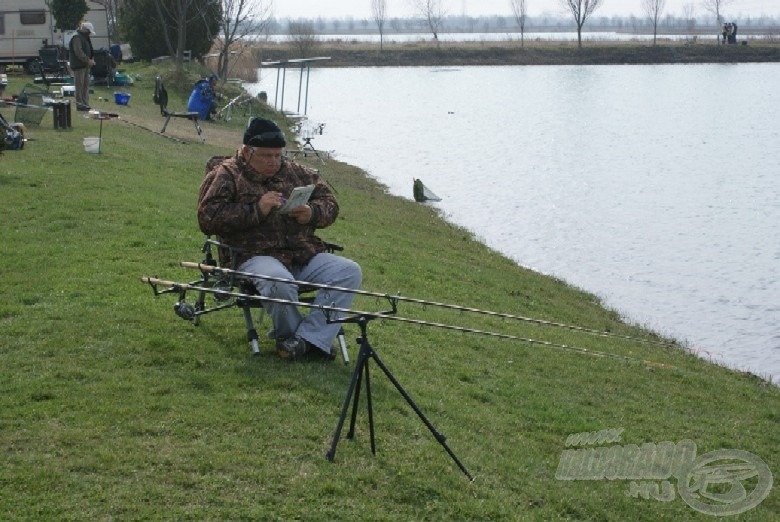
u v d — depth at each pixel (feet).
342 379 27.58
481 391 30.60
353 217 62.85
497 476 24.38
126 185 53.52
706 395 37.83
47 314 30.55
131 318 30.55
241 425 24.14
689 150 130.41
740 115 176.24
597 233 77.71
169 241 41.45
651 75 286.05
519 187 98.02
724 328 54.39
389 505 21.83
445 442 23.67
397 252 52.95
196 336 29.60
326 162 101.55
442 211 82.79
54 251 38.50
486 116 169.48
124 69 134.51
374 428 25.14
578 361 38.19
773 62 350.64
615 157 122.62
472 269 54.60
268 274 27.35
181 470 21.89
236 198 28.19
